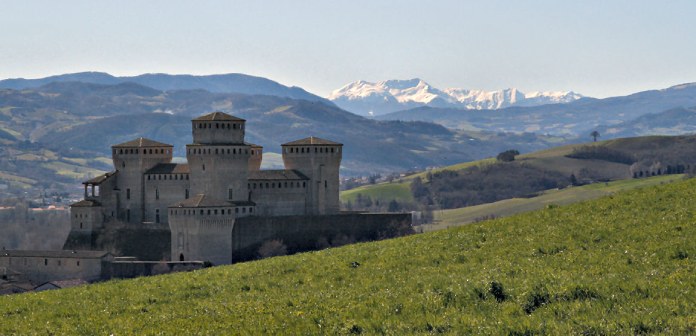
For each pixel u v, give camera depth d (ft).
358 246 591.37
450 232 572.92
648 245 445.78
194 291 484.74
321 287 458.50
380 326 352.69
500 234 534.37
